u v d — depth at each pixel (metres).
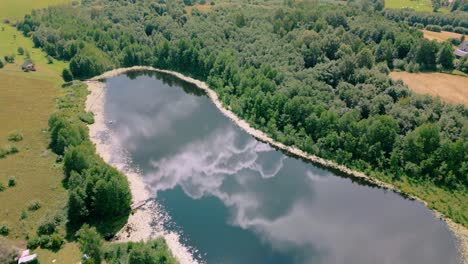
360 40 144.25
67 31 171.38
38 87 140.38
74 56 157.12
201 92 147.12
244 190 93.44
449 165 92.50
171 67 165.75
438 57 132.75
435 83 123.50
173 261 68.88
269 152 108.88
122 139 113.38
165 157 105.25
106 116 126.94
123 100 139.25
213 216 83.88
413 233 81.44
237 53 151.50
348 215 86.81
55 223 75.50
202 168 101.31
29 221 76.44
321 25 156.75
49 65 160.50
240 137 115.88
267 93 118.88
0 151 98.19
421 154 95.44
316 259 74.12
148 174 97.44
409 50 138.25
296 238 79.19
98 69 157.88
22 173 91.56
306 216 85.81
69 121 117.00
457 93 116.56
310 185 96.38
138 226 79.25
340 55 137.62
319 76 127.00
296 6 194.00
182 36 170.75
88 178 76.81
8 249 65.75
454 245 78.00
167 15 195.12
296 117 112.06
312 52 140.00
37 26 189.25
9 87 137.38
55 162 96.50
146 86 152.00
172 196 89.56
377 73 121.81
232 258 73.19
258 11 191.25
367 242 79.06
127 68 167.12
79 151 85.38
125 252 69.19
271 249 75.94
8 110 122.19
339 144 103.94
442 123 100.06
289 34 154.62
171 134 117.19
